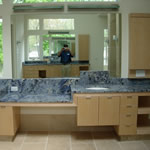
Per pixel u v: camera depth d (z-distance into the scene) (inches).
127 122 122.4
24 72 137.3
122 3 134.3
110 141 126.4
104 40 137.6
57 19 135.2
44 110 140.2
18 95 130.8
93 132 140.0
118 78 139.3
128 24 134.6
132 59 132.9
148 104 135.1
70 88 137.8
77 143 123.7
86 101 119.2
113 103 119.9
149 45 132.2
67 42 137.7
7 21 133.0
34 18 134.1
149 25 130.8
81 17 135.4
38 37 136.2
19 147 118.0
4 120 118.9
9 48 134.9
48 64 138.3
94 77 139.7
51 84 137.3
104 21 135.9
